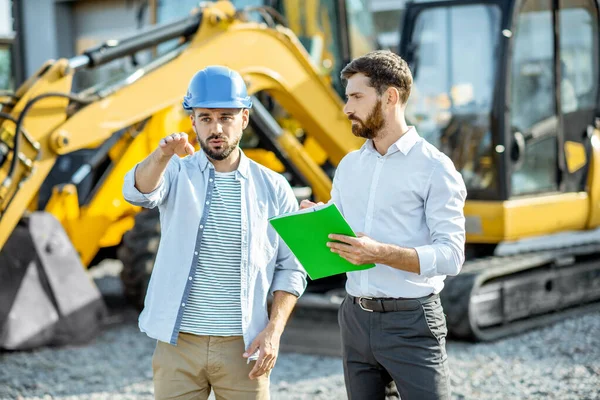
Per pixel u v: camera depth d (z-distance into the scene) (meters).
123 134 6.71
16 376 5.34
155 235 6.62
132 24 17.64
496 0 6.46
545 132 6.83
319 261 2.83
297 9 7.61
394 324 2.93
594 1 7.21
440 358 2.95
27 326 5.82
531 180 6.83
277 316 2.95
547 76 6.85
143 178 2.75
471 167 6.62
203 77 2.86
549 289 6.93
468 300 5.96
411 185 2.93
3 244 5.45
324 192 6.63
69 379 5.30
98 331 6.25
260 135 6.64
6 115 5.23
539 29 6.78
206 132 2.85
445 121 6.74
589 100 7.26
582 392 4.88
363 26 8.10
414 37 6.86
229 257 2.90
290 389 5.02
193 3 8.02
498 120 6.47
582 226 7.28
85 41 18.41
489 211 6.46
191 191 2.90
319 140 6.88
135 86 5.84
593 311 7.28
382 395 3.09
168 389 2.91
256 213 2.94
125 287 6.82
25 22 18.39
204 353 2.87
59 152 5.49
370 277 2.97
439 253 2.80
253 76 6.29
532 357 5.70
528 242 9.98
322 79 6.71
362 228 3.02
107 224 6.59
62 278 6.07
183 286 2.87
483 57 6.55
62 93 5.44
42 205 7.13
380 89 2.91
